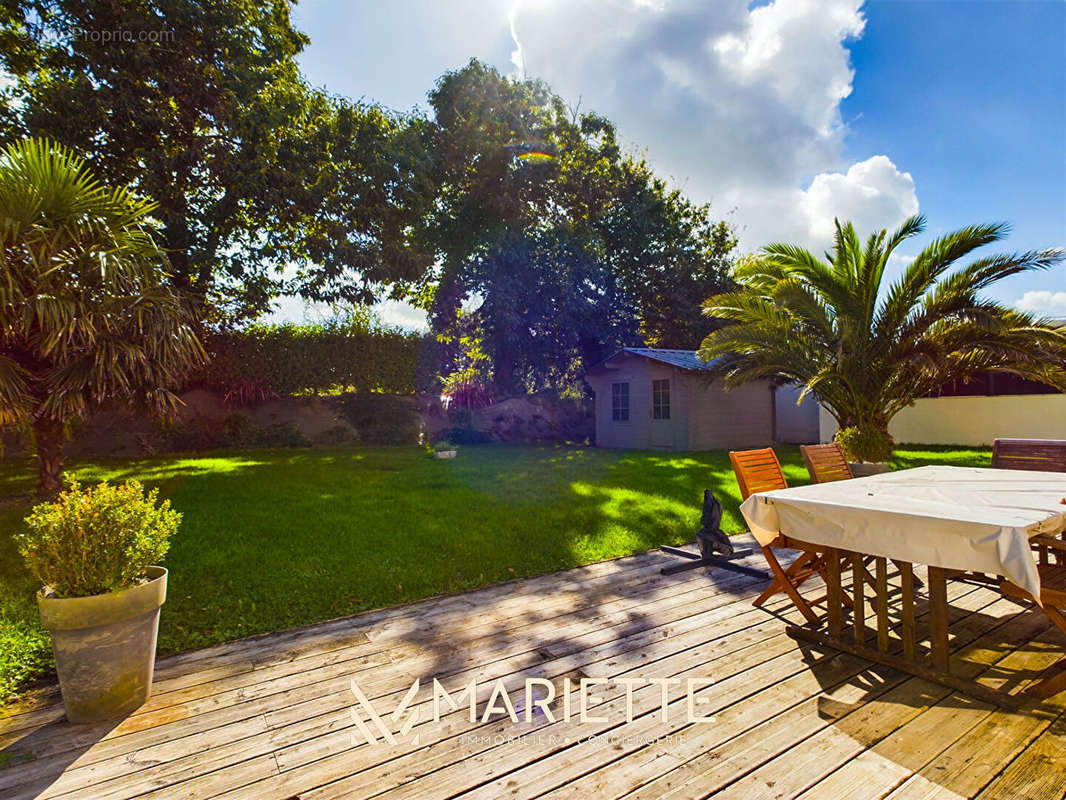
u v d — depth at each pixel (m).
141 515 2.55
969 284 7.81
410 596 3.84
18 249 4.98
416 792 1.88
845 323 8.34
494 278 15.87
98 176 10.59
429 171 14.77
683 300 20.62
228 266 12.86
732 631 3.15
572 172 17.72
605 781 1.91
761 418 15.14
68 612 2.27
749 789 1.85
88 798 1.87
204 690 2.61
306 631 3.30
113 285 5.37
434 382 17.12
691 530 5.54
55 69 11.20
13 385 5.07
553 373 18.12
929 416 14.53
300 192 11.73
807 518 2.79
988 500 2.68
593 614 3.45
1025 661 2.71
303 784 1.93
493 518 6.02
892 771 1.92
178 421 13.55
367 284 13.62
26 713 2.42
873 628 3.15
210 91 11.41
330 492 7.67
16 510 6.36
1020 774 1.88
